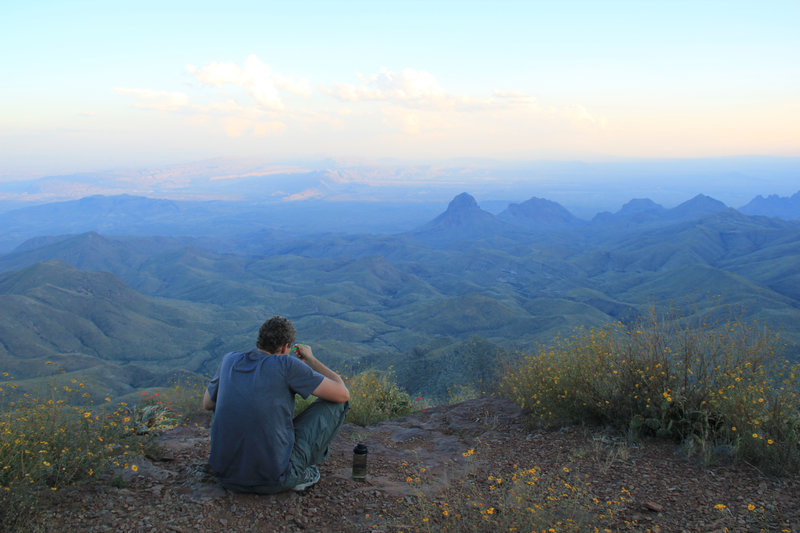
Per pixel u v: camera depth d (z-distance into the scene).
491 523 3.85
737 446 5.09
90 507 3.75
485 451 6.26
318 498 4.34
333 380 4.44
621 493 4.52
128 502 3.90
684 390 6.09
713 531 3.70
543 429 7.11
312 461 4.57
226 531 3.62
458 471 5.43
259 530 3.70
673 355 6.38
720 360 6.10
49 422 4.34
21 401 4.42
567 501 4.05
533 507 3.81
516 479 4.53
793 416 5.16
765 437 5.09
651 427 6.12
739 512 4.02
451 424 8.19
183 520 3.68
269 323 4.37
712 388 5.94
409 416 9.45
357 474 4.89
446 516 3.92
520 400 8.54
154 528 3.52
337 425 4.69
